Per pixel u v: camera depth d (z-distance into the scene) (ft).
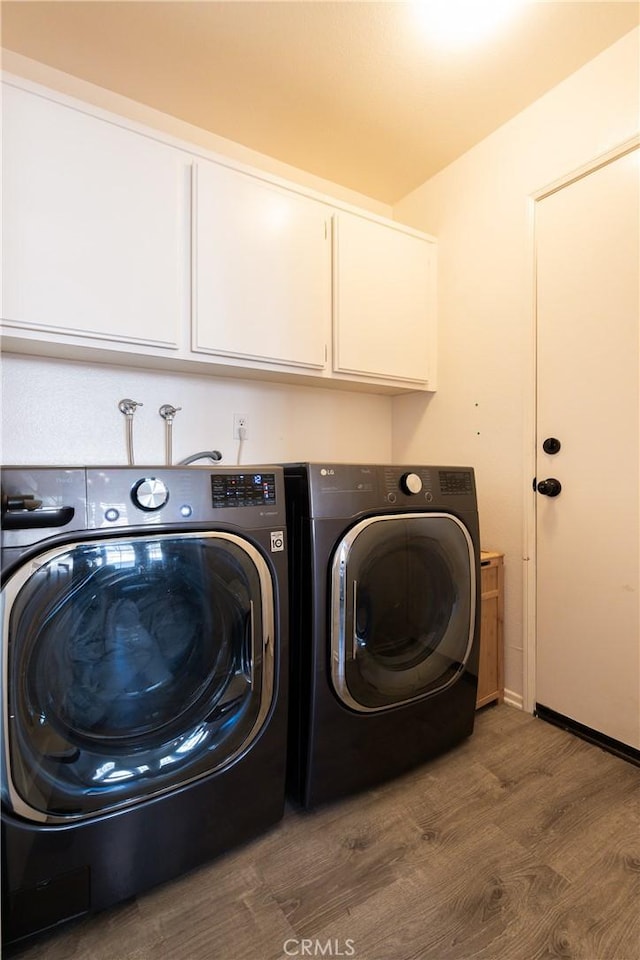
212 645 3.89
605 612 5.65
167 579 3.64
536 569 6.41
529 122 6.37
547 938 3.36
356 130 6.80
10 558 3.01
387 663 4.91
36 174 4.62
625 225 5.40
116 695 3.49
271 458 7.52
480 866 3.95
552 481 6.15
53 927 3.26
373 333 7.12
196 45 5.37
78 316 4.85
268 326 6.10
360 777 4.73
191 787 3.75
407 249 7.47
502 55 5.52
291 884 3.78
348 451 8.36
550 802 4.71
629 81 5.29
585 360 5.82
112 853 3.43
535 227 6.36
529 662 6.45
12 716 3.05
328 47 5.40
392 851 4.11
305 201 6.41
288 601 4.30
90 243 4.90
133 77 5.84
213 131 6.81
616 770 5.22
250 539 3.98
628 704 5.43
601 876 3.85
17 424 5.57
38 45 5.37
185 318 5.55
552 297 6.18
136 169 5.16
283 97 6.17
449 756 5.48
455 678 5.45
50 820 3.20
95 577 3.34
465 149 7.23
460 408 7.49
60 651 3.24
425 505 5.14
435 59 5.57
